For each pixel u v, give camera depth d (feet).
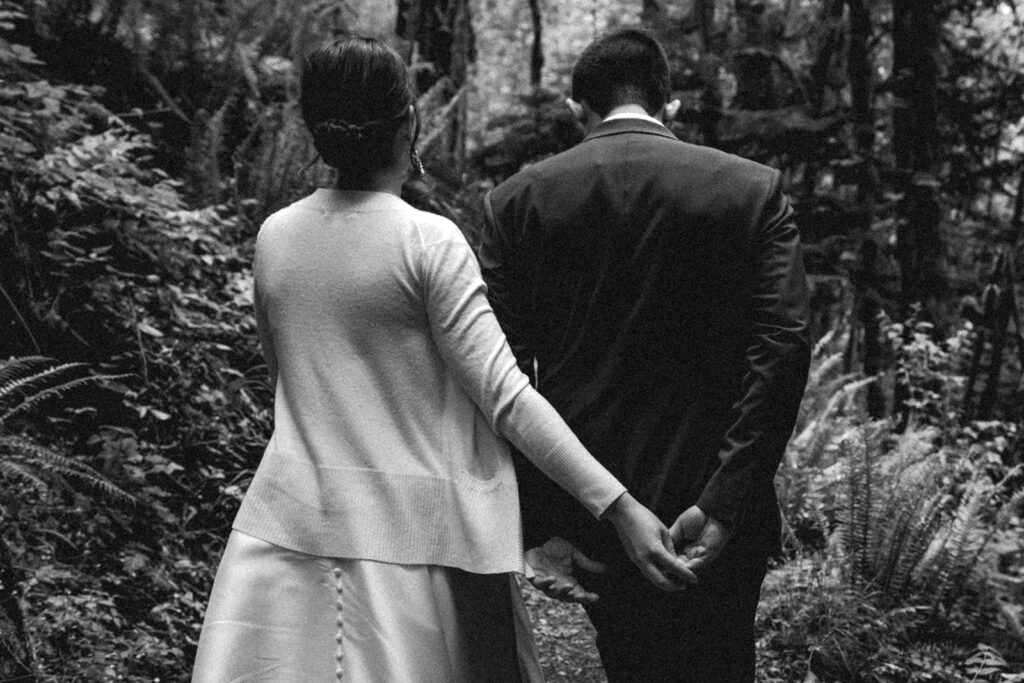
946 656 11.93
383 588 5.67
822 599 12.19
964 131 27.50
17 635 8.83
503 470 6.05
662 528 6.12
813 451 15.84
